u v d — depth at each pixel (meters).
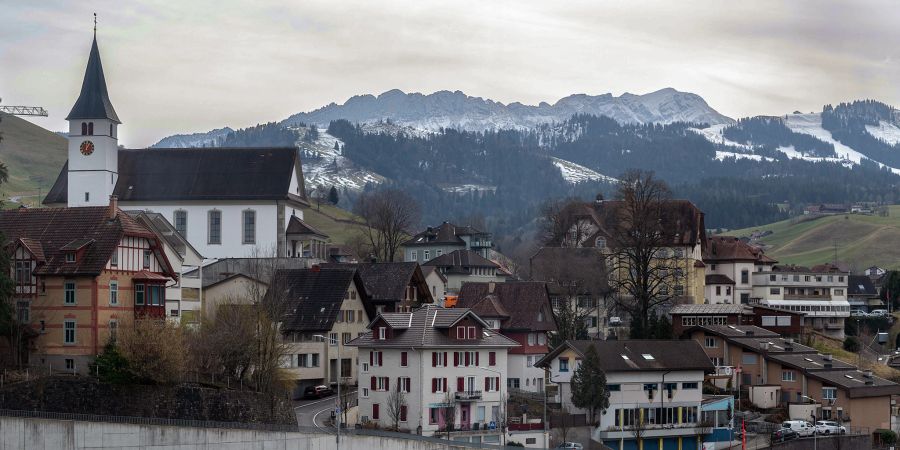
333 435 142.75
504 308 196.12
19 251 155.75
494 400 170.88
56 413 138.75
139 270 161.12
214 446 137.88
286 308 183.88
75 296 153.75
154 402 142.38
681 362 182.00
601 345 180.00
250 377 157.88
